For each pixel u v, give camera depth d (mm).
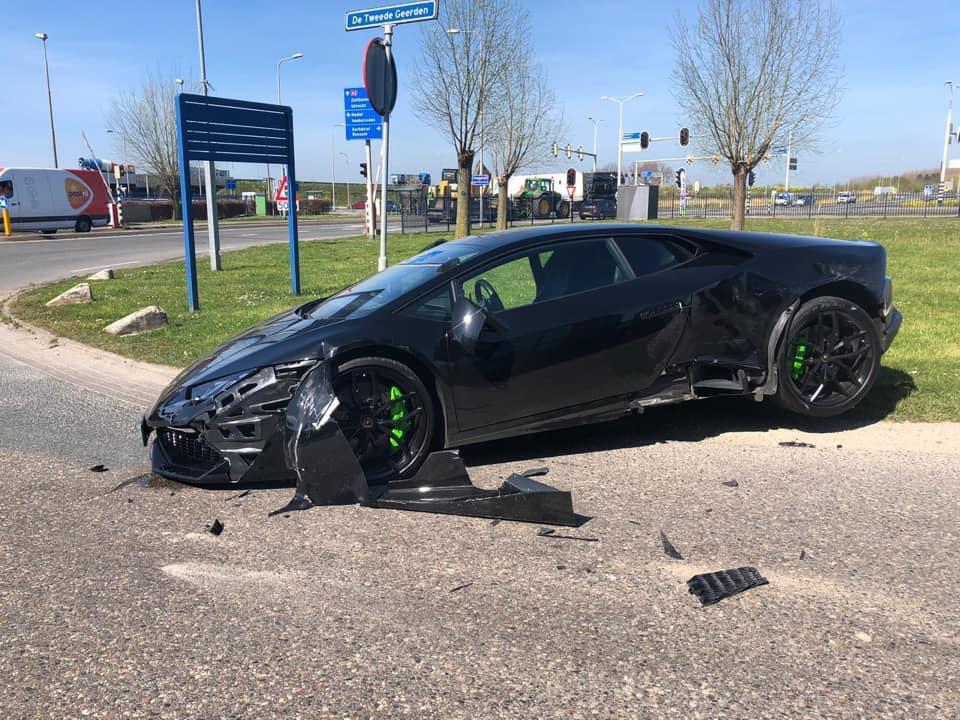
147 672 2445
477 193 37688
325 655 2520
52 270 18047
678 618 2705
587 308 4328
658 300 4445
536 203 41750
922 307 9484
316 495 3822
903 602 2793
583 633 2617
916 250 17844
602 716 2180
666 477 4145
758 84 16531
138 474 4383
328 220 53719
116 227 39125
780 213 43625
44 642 2635
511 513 3588
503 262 4363
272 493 4016
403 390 4027
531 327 4219
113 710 2258
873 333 4820
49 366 7648
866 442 4695
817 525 3488
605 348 4344
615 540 3361
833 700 2232
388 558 3229
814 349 4773
